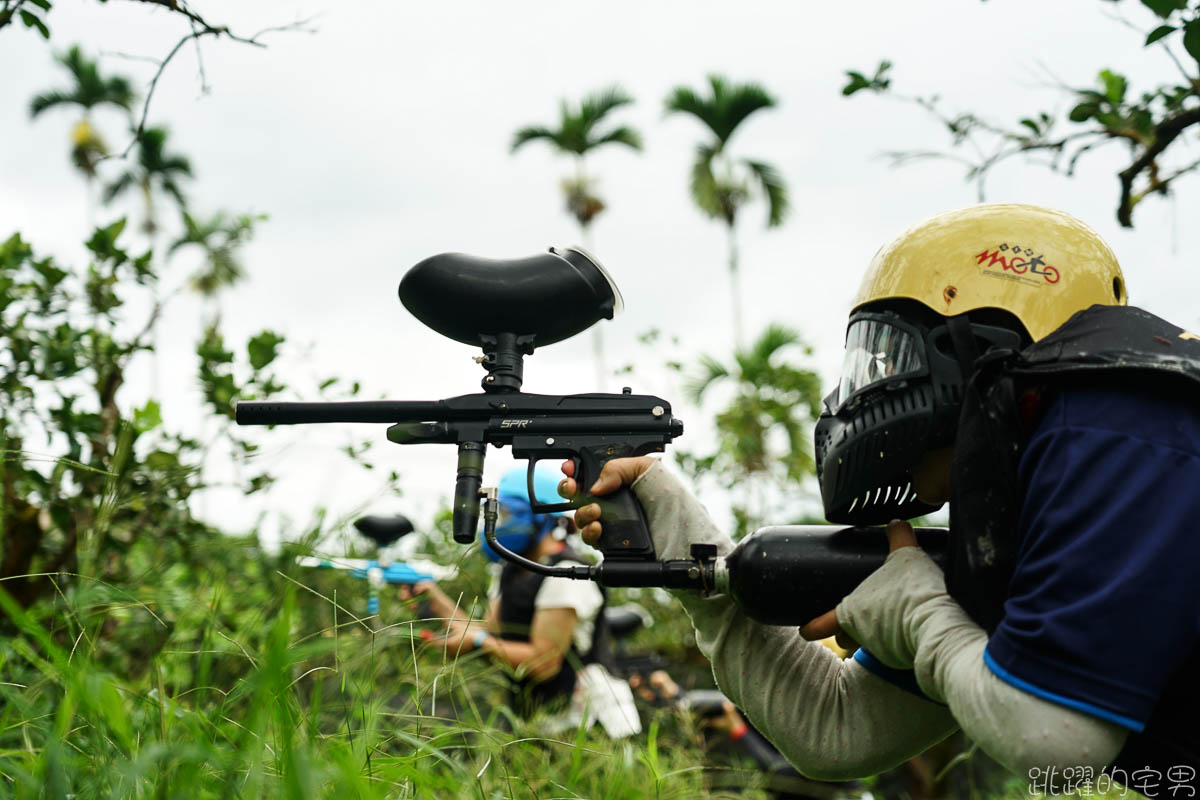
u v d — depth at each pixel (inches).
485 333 69.4
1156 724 49.1
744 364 407.8
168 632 95.7
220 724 64.2
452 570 123.8
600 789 99.5
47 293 125.6
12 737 67.4
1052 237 57.6
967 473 52.2
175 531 122.7
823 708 66.5
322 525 87.6
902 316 57.7
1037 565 47.6
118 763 54.7
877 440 56.8
